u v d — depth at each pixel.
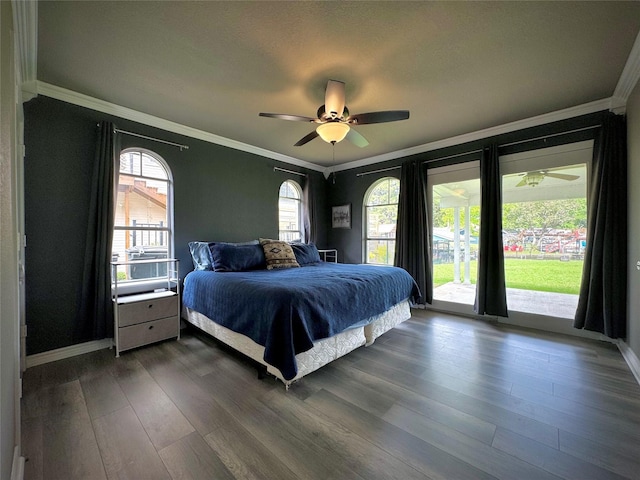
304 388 1.97
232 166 3.84
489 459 1.34
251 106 2.76
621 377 2.09
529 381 2.04
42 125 2.38
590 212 2.75
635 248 2.28
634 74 2.18
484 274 3.37
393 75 2.23
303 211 4.87
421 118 3.05
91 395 1.88
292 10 1.59
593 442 1.44
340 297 2.29
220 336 2.55
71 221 2.51
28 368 2.25
